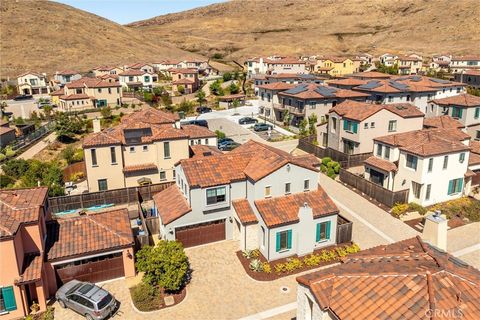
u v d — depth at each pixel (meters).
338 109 56.94
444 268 16.61
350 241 34.50
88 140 44.44
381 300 15.80
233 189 33.97
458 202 40.94
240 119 79.56
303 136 65.44
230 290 28.41
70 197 42.19
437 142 41.56
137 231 36.56
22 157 61.88
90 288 26.12
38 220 26.12
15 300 24.97
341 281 17.53
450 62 141.62
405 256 19.31
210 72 149.88
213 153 48.75
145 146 45.78
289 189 33.72
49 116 85.88
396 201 40.75
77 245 28.20
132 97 104.62
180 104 95.56
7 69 130.38
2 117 81.31
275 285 28.89
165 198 36.75
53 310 26.23
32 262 25.81
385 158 45.31
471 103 59.41
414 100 74.62
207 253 33.22
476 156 46.75
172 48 195.38
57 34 161.12
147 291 27.42
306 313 18.73
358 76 101.75
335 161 54.06
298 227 31.73
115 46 168.75
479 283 16.17
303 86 76.31
